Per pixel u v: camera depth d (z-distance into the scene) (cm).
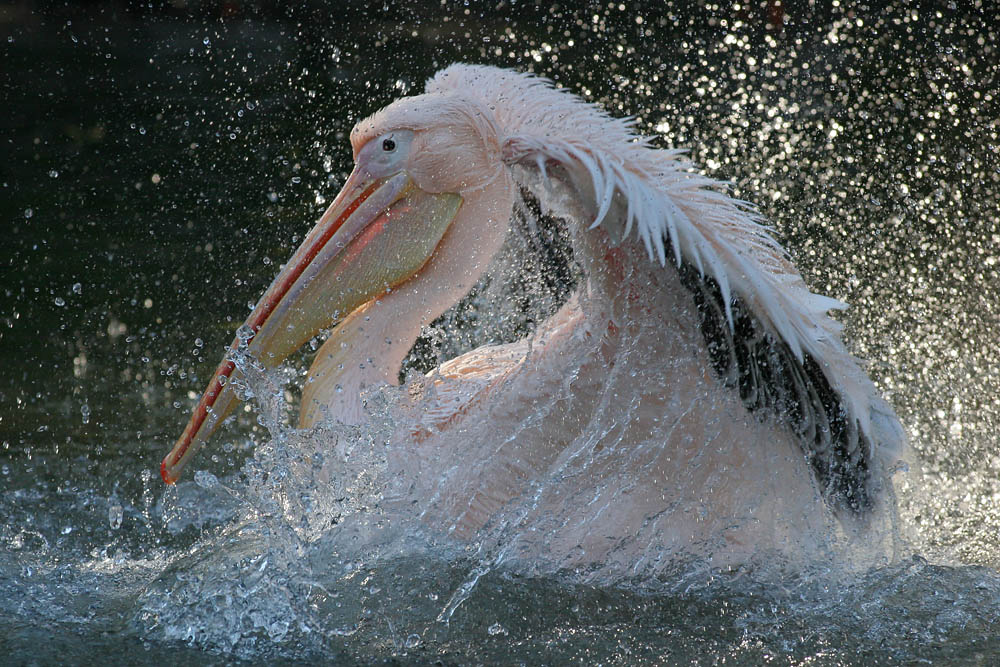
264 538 841
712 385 823
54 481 1028
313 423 906
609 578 820
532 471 846
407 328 921
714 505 837
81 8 3195
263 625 741
